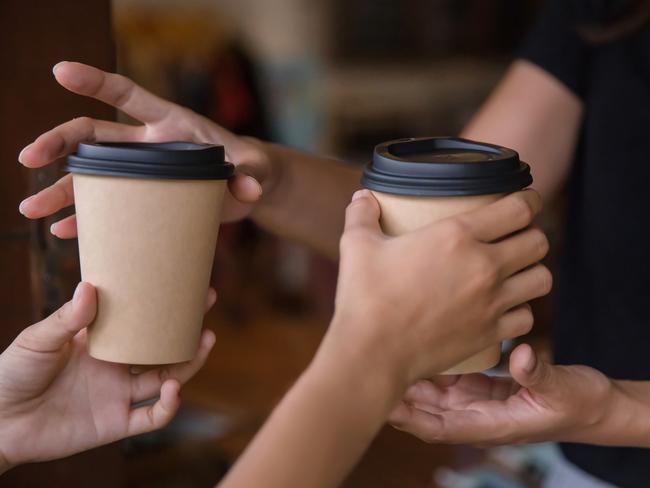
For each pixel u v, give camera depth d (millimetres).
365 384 755
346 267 775
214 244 865
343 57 4059
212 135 998
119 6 3920
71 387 914
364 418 755
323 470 743
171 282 842
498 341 810
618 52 1137
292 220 1086
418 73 3990
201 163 828
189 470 1318
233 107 3545
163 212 827
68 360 911
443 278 769
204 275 860
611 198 1143
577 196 1194
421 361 777
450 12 3943
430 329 771
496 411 874
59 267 1026
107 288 842
